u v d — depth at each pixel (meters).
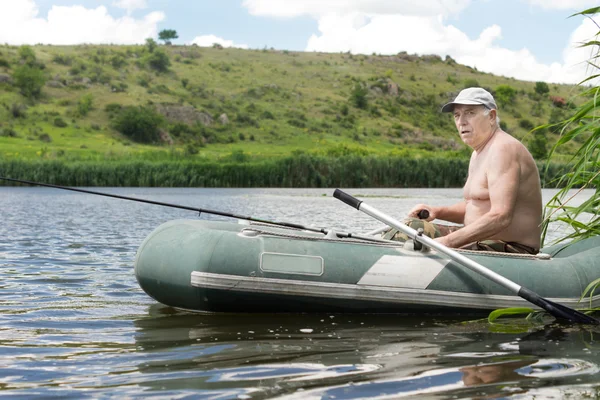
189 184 36.06
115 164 35.47
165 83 110.62
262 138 91.62
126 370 2.81
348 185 38.22
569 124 4.30
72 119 86.44
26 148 65.94
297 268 3.88
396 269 3.96
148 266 4.06
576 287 4.05
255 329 3.63
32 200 20.39
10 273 5.72
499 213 4.12
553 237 8.85
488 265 4.01
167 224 4.32
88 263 6.39
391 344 3.30
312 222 12.16
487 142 4.33
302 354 3.09
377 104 117.50
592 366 2.89
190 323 3.78
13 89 93.00
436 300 3.98
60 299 4.54
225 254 3.85
